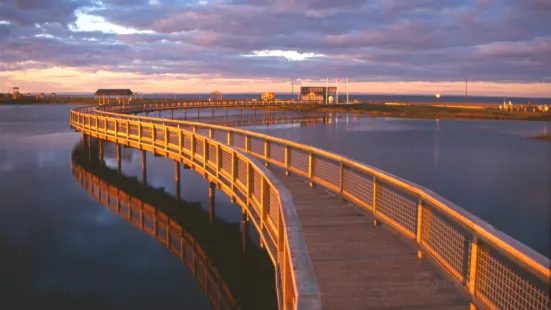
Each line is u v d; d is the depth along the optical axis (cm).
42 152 3030
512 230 1460
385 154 3362
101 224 1457
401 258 584
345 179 881
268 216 734
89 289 991
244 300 944
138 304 901
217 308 898
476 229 383
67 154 2948
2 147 3278
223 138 3142
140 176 2217
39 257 1176
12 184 2045
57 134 4216
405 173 2558
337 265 562
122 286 995
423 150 3619
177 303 922
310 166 1043
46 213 1578
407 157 3212
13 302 916
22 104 14125
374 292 488
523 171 2645
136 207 1661
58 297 945
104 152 3059
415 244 582
